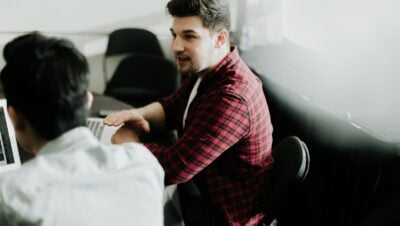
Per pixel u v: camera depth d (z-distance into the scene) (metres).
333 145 1.71
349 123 1.56
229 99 1.19
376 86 1.79
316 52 2.34
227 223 1.37
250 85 1.25
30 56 0.67
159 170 0.80
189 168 1.21
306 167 1.23
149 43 2.90
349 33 1.98
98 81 3.12
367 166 1.50
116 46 2.87
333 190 1.75
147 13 3.03
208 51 1.26
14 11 2.79
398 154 1.38
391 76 1.72
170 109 1.66
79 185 0.68
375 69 1.80
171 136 1.61
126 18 3.01
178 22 1.24
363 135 1.49
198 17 1.21
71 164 0.69
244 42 2.71
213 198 1.38
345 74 2.00
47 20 2.88
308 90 1.91
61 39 0.72
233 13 2.94
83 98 0.71
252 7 2.81
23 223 0.66
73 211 0.67
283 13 2.71
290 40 2.69
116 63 3.08
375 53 1.79
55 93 0.67
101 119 1.53
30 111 0.69
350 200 1.62
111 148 0.76
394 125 1.52
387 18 1.71
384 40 1.73
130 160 0.77
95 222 0.69
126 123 1.53
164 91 2.71
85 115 0.73
